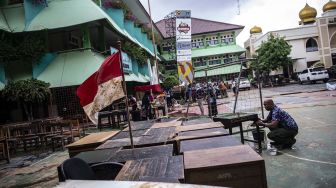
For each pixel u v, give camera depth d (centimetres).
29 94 1370
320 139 763
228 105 1992
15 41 1728
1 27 1599
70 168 310
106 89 491
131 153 445
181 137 502
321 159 594
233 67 3694
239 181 309
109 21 1812
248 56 5647
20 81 1411
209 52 5069
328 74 3284
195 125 638
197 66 5106
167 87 3388
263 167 308
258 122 705
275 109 700
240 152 352
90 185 193
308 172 530
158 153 427
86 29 1803
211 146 409
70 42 2003
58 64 1731
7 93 1391
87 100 487
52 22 1711
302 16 5159
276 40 3812
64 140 1171
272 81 4006
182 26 1977
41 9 1795
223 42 5212
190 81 1194
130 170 343
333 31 4244
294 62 4309
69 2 1827
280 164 593
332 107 1332
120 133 700
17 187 653
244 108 1712
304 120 1080
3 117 1675
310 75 3275
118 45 497
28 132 1274
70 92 1722
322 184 470
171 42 4791
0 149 968
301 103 1619
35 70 1681
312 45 4328
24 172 779
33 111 1702
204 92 2217
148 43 3438
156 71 2280
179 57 1966
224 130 539
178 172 316
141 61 2606
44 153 1030
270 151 672
